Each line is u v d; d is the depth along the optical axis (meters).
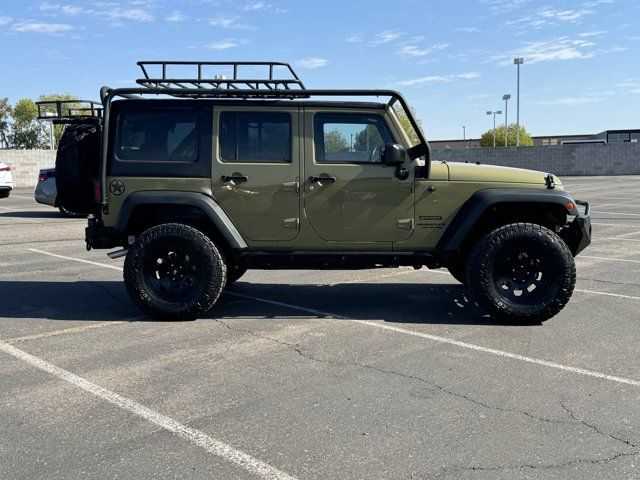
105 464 3.09
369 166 5.84
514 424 3.56
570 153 44.44
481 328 5.66
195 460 3.13
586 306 6.48
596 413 3.72
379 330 5.59
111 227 5.93
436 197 5.88
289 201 5.86
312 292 7.26
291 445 3.30
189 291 5.86
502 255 5.69
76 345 5.11
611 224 14.32
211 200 5.84
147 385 4.18
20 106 86.69
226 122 5.87
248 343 5.17
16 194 26.23
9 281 7.90
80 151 6.06
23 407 3.81
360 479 2.95
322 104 5.83
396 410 3.76
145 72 6.00
